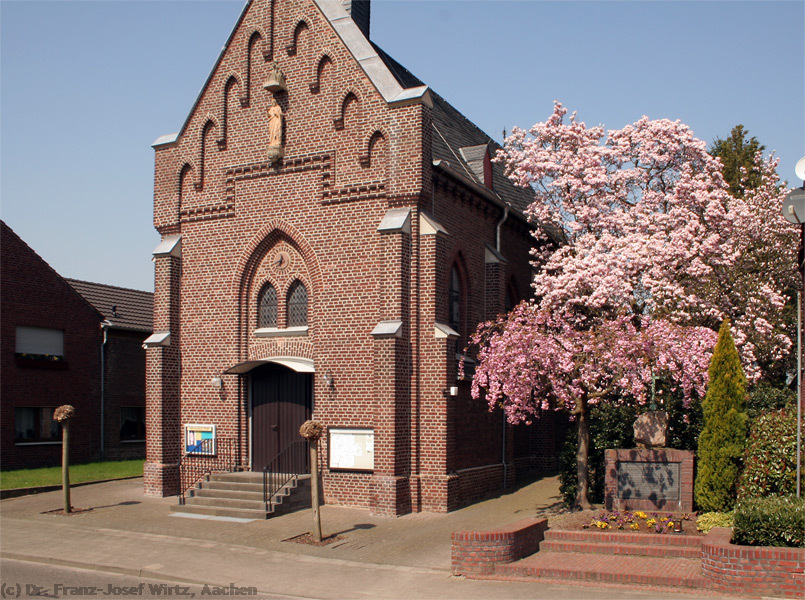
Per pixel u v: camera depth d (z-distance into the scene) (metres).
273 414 21.64
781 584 11.84
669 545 14.34
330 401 20.44
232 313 22.27
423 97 20.08
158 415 22.31
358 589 12.88
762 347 21.92
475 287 23.27
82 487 24.14
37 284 29.45
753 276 22.97
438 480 19.52
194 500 19.92
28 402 28.75
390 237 19.84
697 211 22.39
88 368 31.28
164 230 23.61
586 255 21.70
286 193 21.69
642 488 16.91
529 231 26.78
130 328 32.78
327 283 20.86
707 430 15.97
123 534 17.06
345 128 21.00
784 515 12.57
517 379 17.17
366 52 21.05
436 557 14.94
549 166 22.97
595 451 18.98
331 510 19.61
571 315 20.12
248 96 22.47
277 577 13.64
